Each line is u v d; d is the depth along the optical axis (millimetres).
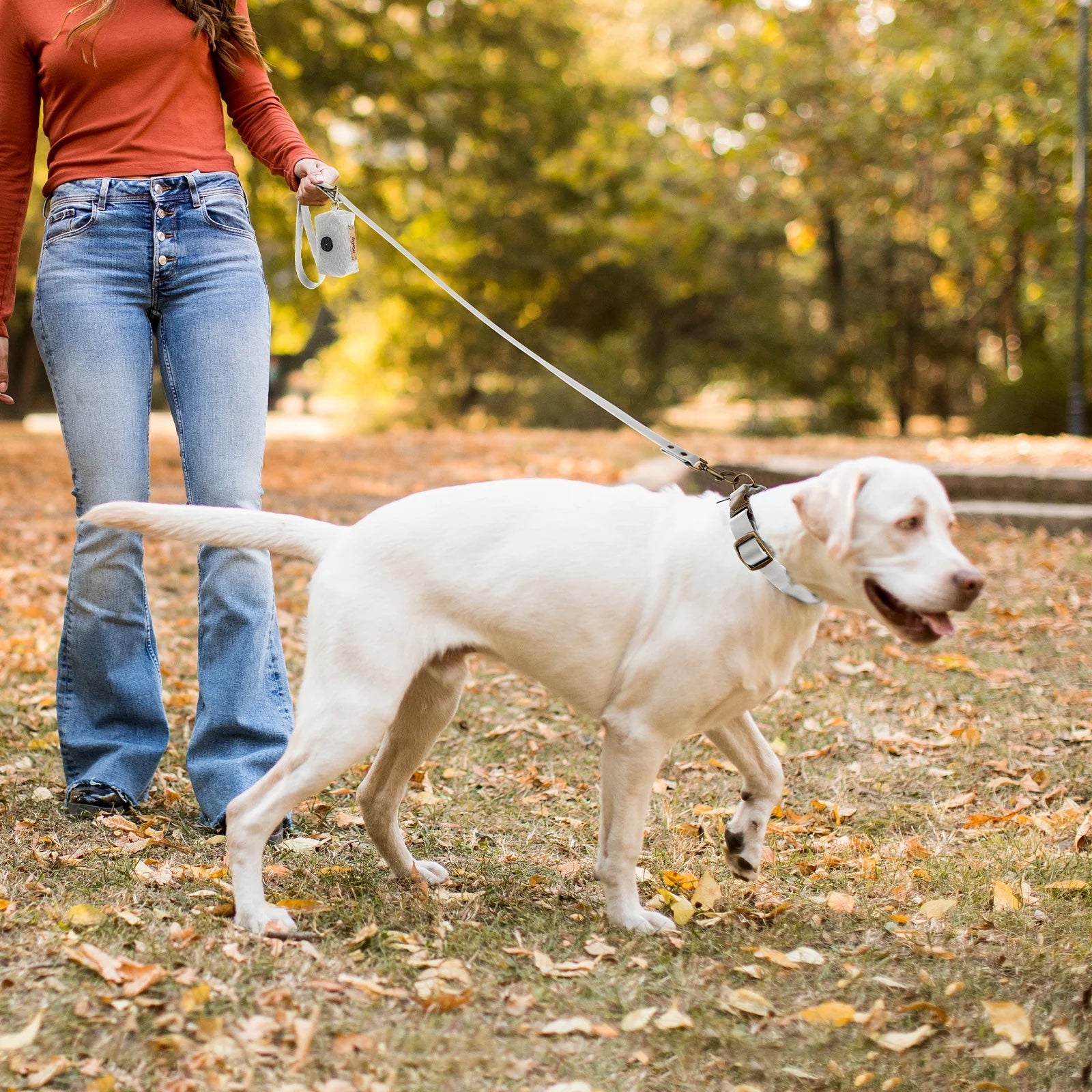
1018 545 7812
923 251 23875
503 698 4773
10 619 5777
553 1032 2328
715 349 26734
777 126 19188
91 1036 2219
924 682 4977
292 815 3393
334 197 3445
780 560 2650
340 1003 2387
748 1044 2328
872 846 3363
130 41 3162
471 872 3152
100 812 3336
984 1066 2273
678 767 4043
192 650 5262
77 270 3195
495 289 23141
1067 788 3816
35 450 13477
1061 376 17344
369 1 14914
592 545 2695
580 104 17656
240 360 3271
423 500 2766
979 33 16641
